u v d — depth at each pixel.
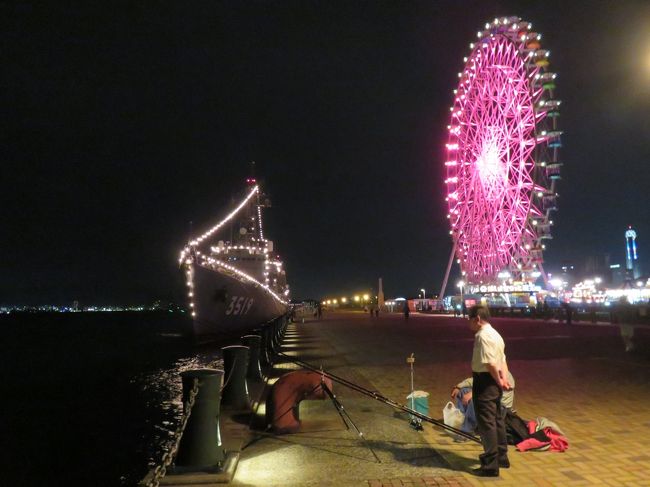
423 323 48.97
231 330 42.84
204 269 38.59
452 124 63.72
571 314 41.12
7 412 16.03
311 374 8.10
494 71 58.66
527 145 55.31
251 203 53.59
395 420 8.50
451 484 5.52
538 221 56.16
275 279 63.78
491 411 5.88
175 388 21.39
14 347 55.28
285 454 6.71
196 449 5.96
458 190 64.88
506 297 61.78
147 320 183.75
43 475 9.32
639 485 5.42
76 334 86.19
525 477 5.69
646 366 14.41
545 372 13.54
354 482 5.62
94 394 19.88
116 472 9.40
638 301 56.38
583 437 7.24
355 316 81.12
